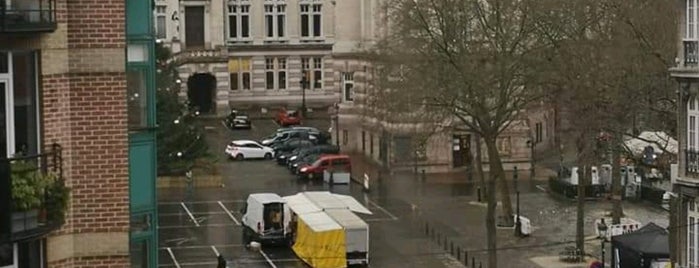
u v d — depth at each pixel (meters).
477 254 65.31
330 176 90.88
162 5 131.62
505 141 95.31
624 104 58.34
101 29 21.77
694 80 46.00
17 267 20.61
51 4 20.20
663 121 59.53
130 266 24.11
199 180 89.38
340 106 110.44
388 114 79.94
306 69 140.62
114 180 22.12
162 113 89.56
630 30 59.06
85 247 22.08
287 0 140.12
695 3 46.47
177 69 113.50
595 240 68.00
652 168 65.50
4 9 19.14
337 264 61.69
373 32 103.56
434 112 68.38
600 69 59.25
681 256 47.94
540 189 86.81
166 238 69.44
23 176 19.14
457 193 85.81
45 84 20.66
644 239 54.31
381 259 63.84
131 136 24.81
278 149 106.31
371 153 104.06
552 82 64.81
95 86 21.80
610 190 79.44
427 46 67.31
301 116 133.88
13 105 20.23
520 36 65.94
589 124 59.72
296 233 65.44
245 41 139.50
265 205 66.75
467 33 67.12
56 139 20.92
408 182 91.38
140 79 24.95
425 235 70.62
